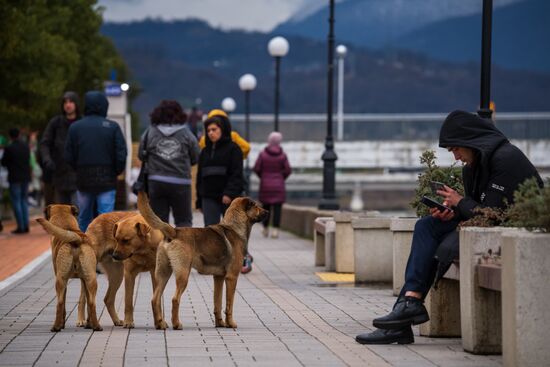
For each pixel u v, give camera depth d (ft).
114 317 37.19
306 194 372.58
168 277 35.99
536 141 283.18
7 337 33.42
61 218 37.19
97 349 30.76
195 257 35.78
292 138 287.28
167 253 35.32
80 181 53.93
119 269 37.37
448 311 33.45
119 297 45.88
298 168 287.07
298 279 55.62
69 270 34.91
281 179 92.68
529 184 27.25
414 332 35.27
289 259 69.77
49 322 37.52
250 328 36.11
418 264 31.76
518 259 25.63
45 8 138.92
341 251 59.06
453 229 31.83
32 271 56.80
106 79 185.16
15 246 74.64
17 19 102.12
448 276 32.60
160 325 35.81
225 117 56.54
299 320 38.42
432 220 31.94
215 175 56.08
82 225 54.44
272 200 92.32
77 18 174.81
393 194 444.55
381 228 52.44
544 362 25.63
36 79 110.93
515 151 31.65
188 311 41.27
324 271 60.80
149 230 35.65
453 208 31.83
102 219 37.45
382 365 27.73
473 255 29.40
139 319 38.70
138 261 36.09
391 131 297.33
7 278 53.21
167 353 29.99
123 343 32.04
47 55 112.78
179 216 55.57
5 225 104.12
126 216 37.78
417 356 29.32
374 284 52.42
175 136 54.65
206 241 36.04
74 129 53.93
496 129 32.40
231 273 36.50
